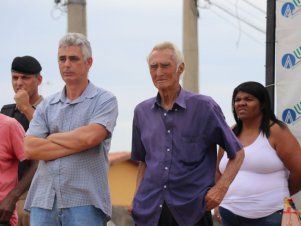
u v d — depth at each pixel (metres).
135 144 8.14
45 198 7.72
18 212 9.39
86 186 7.68
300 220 8.52
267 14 9.90
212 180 7.79
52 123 7.86
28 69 9.38
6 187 8.77
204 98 7.78
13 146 8.80
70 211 7.67
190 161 7.73
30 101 9.51
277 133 8.81
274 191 8.76
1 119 8.81
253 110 8.85
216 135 7.78
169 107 7.84
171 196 7.72
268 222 8.74
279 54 9.76
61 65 7.83
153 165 7.79
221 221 9.04
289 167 8.85
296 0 9.66
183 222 7.70
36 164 8.79
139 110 7.99
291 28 9.70
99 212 7.77
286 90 9.71
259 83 8.91
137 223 7.88
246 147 8.84
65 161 7.70
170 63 7.72
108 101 7.82
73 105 7.84
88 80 7.94
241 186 8.76
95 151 7.77
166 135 7.79
